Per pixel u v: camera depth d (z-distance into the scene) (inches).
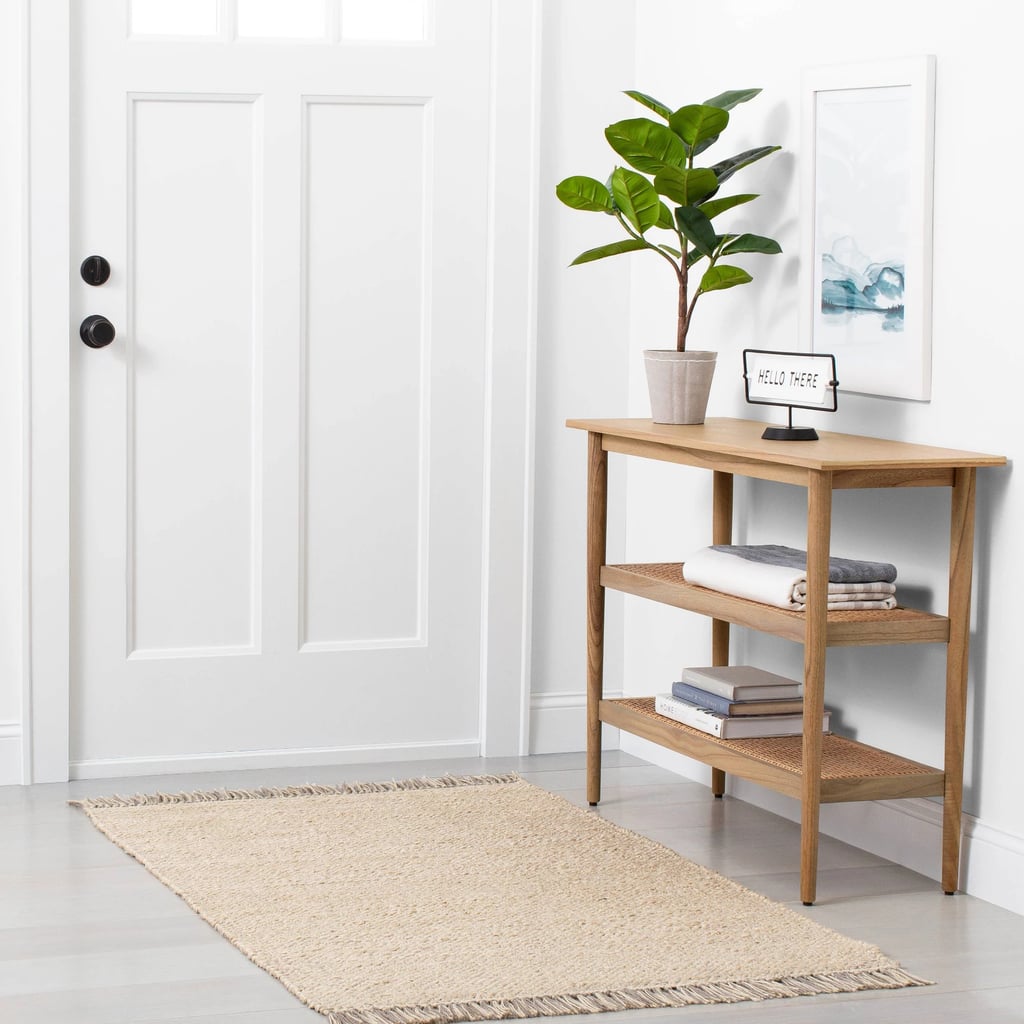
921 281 111.8
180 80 135.0
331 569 142.5
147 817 123.6
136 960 95.2
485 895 106.6
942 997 91.9
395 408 142.9
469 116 142.1
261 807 127.1
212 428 138.4
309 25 138.8
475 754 147.3
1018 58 103.8
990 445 107.4
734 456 111.0
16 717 134.3
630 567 128.7
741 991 91.7
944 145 110.2
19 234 131.1
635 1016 88.4
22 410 131.9
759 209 130.5
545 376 146.7
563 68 144.9
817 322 122.5
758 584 110.3
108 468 135.5
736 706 116.7
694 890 108.3
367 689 143.9
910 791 108.3
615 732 151.0
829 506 103.0
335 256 140.3
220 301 137.8
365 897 105.8
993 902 108.1
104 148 133.6
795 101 125.3
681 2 140.3
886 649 118.1
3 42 129.7
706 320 138.2
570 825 123.3
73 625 135.5
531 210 143.7
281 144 137.9
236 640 140.5
